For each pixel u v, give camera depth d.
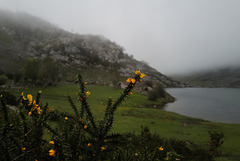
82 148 1.78
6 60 105.69
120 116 31.38
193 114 46.75
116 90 54.12
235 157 12.73
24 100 1.76
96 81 91.69
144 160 2.66
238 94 118.69
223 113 48.69
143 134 8.20
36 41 175.75
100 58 171.88
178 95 104.06
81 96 1.81
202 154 7.58
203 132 25.17
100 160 1.86
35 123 1.82
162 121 31.38
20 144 1.82
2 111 1.87
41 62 64.81
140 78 1.75
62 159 1.67
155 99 65.81
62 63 119.88
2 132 1.72
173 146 7.48
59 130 1.96
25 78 56.69
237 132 26.44
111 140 1.89
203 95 107.12
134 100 58.44
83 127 1.81
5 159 1.66
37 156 1.78
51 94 40.22
